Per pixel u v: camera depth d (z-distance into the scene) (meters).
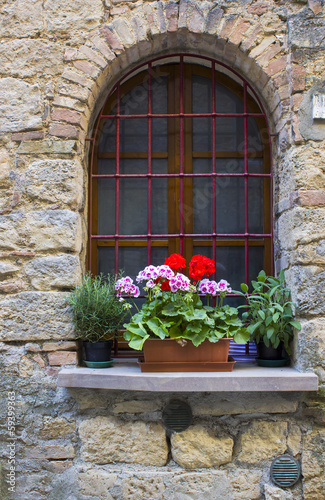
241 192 3.07
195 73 3.08
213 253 2.91
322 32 2.70
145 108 3.09
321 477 2.54
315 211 2.60
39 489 2.59
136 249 3.05
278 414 2.60
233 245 3.03
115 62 2.80
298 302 2.57
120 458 2.60
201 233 3.05
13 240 2.69
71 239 2.68
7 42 2.79
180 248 2.93
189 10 2.74
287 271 2.74
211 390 2.40
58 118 2.74
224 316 2.61
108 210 3.07
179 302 2.55
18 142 2.75
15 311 2.66
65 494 2.58
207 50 2.92
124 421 2.62
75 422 2.63
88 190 3.02
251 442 2.57
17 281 2.68
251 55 2.73
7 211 2.72
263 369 2.64
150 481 2.55
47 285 2.67
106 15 2.78
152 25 2.75
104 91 2.99
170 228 3.04
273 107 2.87
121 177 2.94
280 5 2.75
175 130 3.07
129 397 2.62
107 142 3.09
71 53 2.77
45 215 2.69
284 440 2.57
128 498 2.54
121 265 3.04
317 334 2.55
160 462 2.58
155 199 3.08
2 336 2.65
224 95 3.09
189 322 2.53
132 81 3.08
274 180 2.96
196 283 2.91
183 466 2.57
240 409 2.59
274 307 2.56
